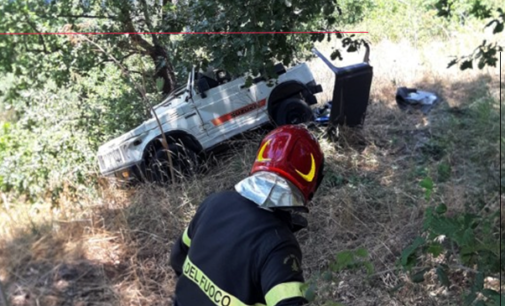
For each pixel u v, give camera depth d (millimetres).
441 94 9219
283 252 1896
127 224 5883
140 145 7312
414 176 6504
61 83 9180
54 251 5496
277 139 2070
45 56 9078
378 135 7848
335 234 5465
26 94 8883
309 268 5039
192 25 5156
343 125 7449
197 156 7441
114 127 8734
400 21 13680
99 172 7508
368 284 4406
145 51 9133
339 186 6461
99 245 5633
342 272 4594
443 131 7707
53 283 5059
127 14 8828
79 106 8977
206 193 6551
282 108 7762
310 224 5637
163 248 5555
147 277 5227
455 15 12672
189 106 7523
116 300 4879
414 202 5785
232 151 7621
